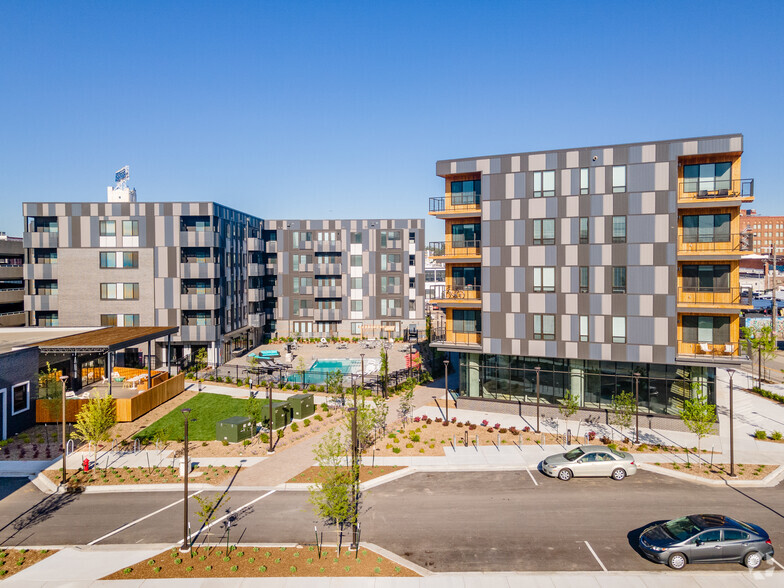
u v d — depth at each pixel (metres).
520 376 36.62
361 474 26.08
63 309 53.62
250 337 68.12
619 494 23.50
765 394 41.12
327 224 75.62
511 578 16.88
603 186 32.66
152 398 38.22
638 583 16.55
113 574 17.16
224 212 57.59
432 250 38.44
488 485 24.72
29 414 33.94
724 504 22.30
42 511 22.20
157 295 53.41
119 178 60.03
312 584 16.59
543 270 34.34
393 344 71.75
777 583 16.48
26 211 53.47
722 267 31.86
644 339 32.06
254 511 22.00
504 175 35.00
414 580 16.80
